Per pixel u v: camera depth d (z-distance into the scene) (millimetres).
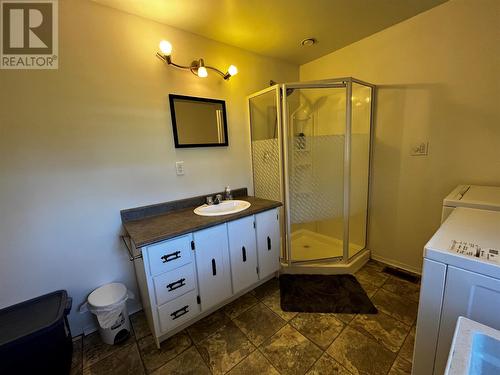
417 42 1857
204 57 2004
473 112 1668
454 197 1407
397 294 1861
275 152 2174
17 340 1103
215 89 2100
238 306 1821
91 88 1509
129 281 1775
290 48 2299
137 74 1673
